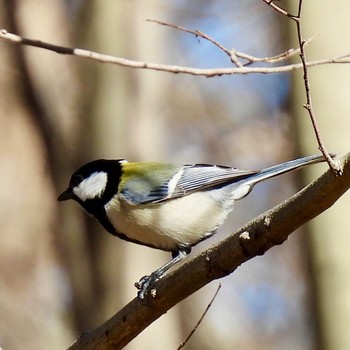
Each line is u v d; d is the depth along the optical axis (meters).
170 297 6.85
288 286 17.88
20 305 17.16
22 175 17.66
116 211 8.98
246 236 6.37
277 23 18.20
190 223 8.82
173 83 19.17
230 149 19.09
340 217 9.05
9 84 16.88
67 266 13.02
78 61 13.54
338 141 9.15
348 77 9.23
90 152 13.05
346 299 9.03
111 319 7.17
